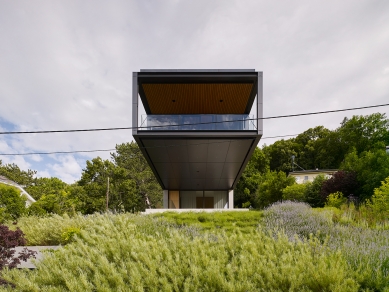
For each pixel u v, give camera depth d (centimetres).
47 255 641
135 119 1160
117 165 3572
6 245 602
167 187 2231
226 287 454
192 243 647
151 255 601
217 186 2192
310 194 1892
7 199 1775
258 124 1191
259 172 3766
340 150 3709
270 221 933
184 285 470
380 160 1491
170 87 1330
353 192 1550
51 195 2106
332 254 522
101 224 938
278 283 463
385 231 737
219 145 1300
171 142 1258
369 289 438
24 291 514
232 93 1405
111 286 510
